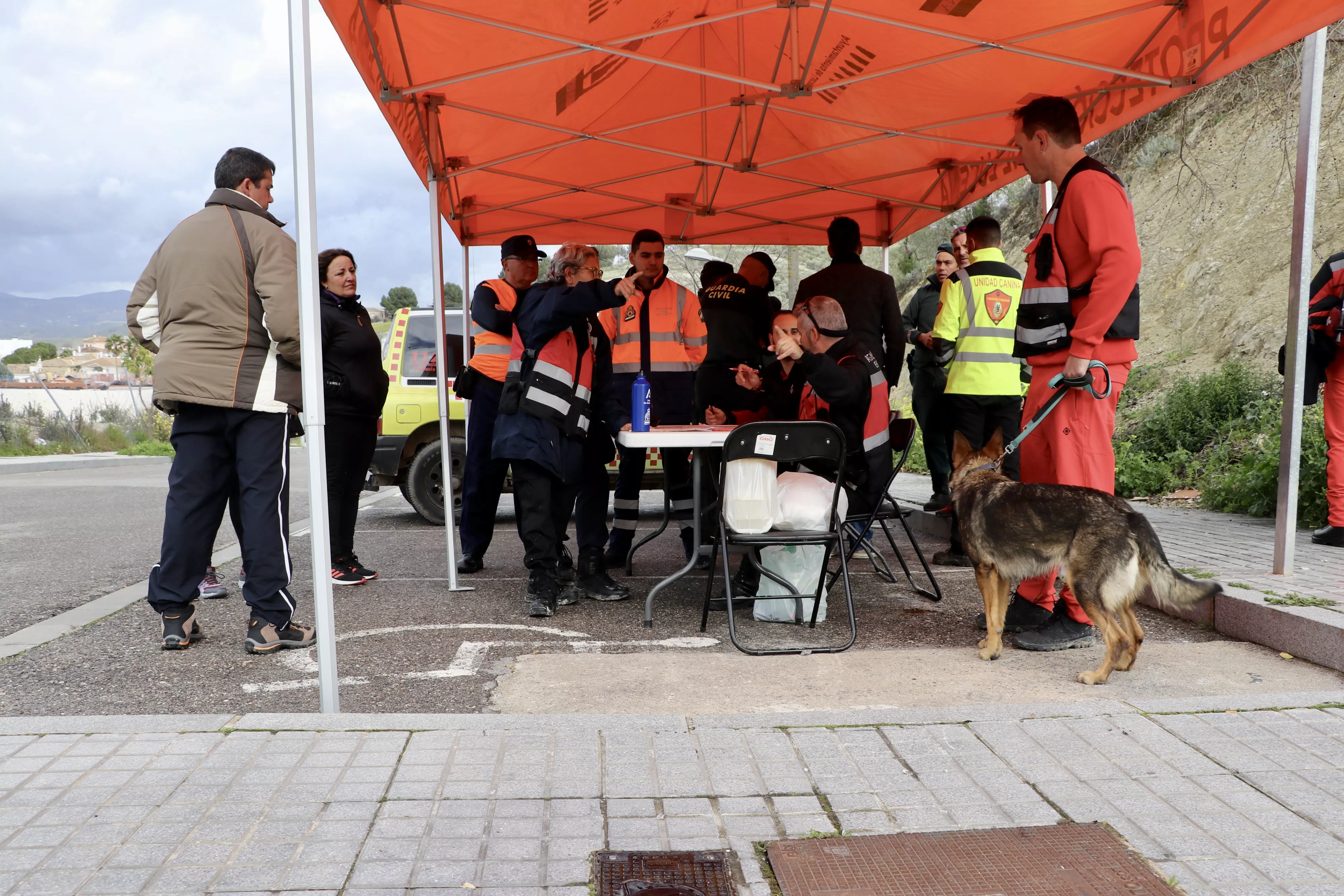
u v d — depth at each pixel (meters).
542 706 3.44
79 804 2.46
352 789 2.54
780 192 8.03
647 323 6.26
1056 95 5.67
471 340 8.63
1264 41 4.18
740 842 2.28
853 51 5.49
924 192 7.93
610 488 8.66
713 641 4.45
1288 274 11.25
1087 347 3.78
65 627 4.87
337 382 5.69
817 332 4.97
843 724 3.00
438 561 6.91
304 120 3.11
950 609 5.06
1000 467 3.98
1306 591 4.37
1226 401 9.52
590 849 2.24
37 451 26.03
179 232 4.17
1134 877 2.10
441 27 4.61
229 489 4.54
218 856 2.20
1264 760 2.70
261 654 4.29
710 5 5.02
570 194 7.70
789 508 4.53
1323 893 2.02
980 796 2.50
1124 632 3.65
